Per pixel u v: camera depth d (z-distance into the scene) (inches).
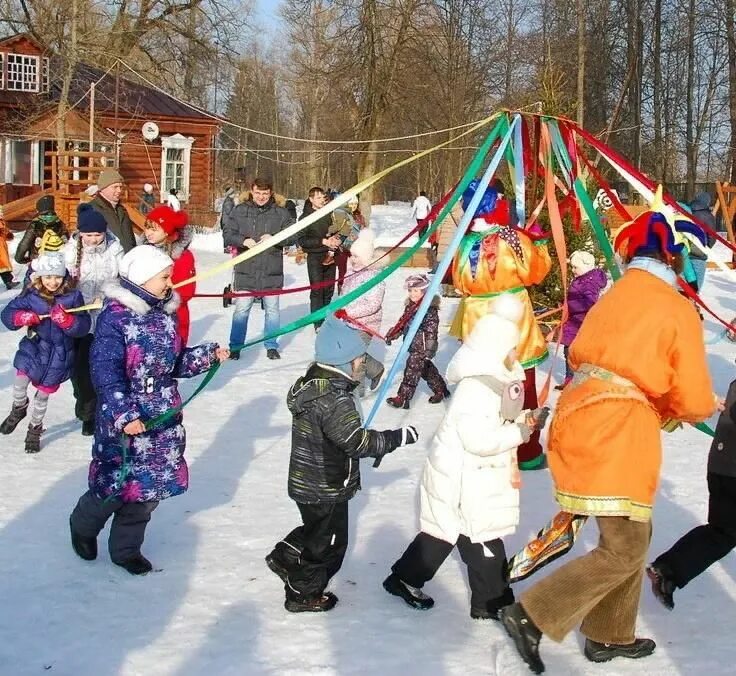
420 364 331.9
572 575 145.1
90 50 951.0
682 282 194.5
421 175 1867.6
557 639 144.0
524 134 242.5
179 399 184.5
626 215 235.5
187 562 190.9
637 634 161.9
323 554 168.2
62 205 935.7
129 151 1181.1
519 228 244.1
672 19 1678.2
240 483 242.8
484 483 163.5
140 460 181.3
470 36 1546.5
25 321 255.6
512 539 205.0
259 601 173.3
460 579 186.4
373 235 319.0
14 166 1086.4
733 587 182.1
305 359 413.1
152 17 1311.5
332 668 147.0
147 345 179.9
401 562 171.9
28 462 254.1
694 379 144.9
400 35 1221.1
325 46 1413.6
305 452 167.5
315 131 1742.1
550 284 432.5
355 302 313.9
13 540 199.3
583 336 153.6
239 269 408.2
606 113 1662.2
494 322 162.6
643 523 147.3
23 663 147.9
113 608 169.0
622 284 152.9
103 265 277.9
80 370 273.6
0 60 1088.2
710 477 169.2
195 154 1227.9
